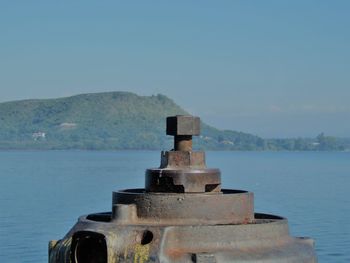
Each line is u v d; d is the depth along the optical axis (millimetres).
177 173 9852
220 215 9578
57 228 34156
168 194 9602
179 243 9094
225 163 174000
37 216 39188
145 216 9562
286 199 53594
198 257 8859
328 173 113812
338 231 33719
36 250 28078
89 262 9336
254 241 9312
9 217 38812
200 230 9117
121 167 130500
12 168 125250
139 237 9125
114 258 9086
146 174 10188
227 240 9172
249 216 9867
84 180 81375
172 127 10242
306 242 9836
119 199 9883
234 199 9680
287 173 110812
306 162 199500
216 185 10062
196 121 10242
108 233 9180
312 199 53719
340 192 62406
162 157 10305
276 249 9375
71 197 53531
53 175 96375
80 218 10125
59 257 9453
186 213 9477
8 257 26391
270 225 9523
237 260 9016
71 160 188875
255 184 74625
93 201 49469
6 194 58094
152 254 8945
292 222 37500
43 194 57781
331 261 26625
